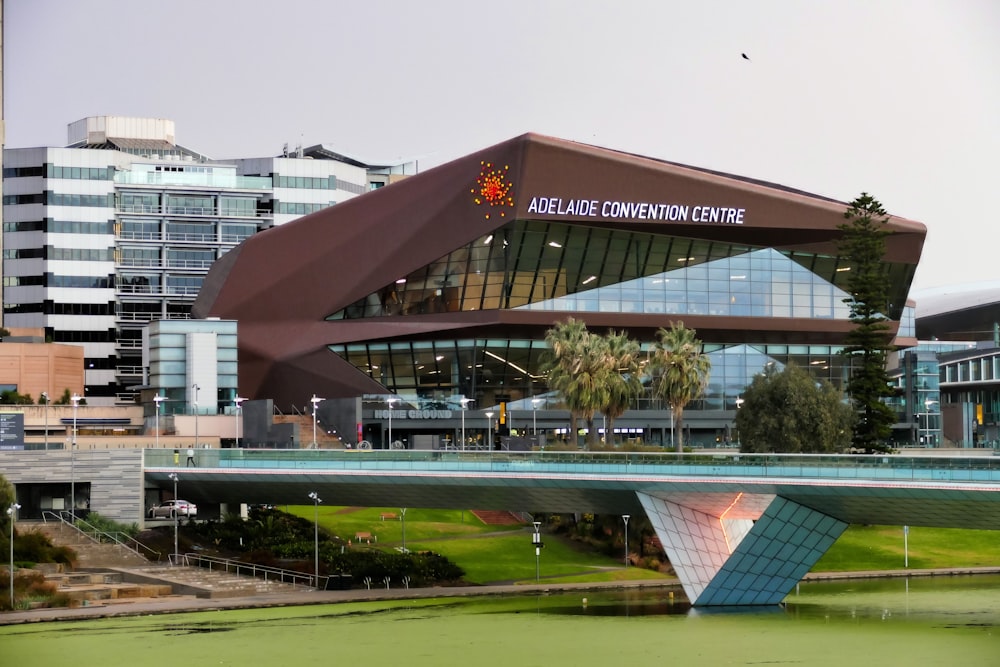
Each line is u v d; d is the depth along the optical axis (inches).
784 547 3695.9
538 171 5984.3
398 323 6427.2
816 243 6638.8
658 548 4975.4
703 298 6599.4
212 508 5068.9
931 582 4682.6
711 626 3472.0
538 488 3865.7
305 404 6678.2
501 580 4534.9
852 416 5664.4
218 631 3420.3
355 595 4087.1
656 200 6220.5
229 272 6889.8
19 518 4815.5
